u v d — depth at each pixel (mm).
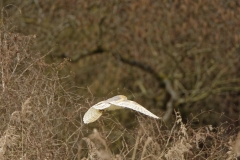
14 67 34344
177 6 66750
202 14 67125
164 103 68562
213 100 67750
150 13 67062
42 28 62375
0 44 32969
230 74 68812
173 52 67688
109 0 66625
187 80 70125
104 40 67500
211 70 67500
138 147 32719
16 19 59219
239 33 67188
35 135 30547
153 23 67312
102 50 67375
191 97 66688
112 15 67125
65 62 35000
